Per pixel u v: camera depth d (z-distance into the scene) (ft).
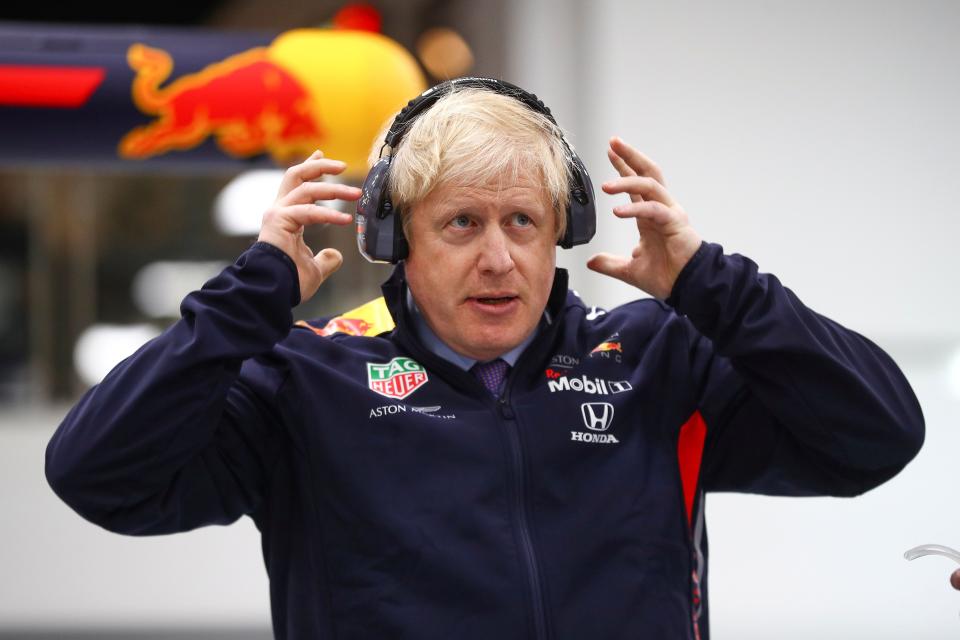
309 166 16.71
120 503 15.75
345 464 16.34
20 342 63.62
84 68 36.01
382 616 15.83
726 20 48.21
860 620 48.52
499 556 15.94
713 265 16.55
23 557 51.21
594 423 17.04
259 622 48.93
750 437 18.03
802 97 48.60
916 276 49.32
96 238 64.18
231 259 64.85
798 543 49.01
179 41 37.01
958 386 49.49
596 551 16.35
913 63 48.96
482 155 15.67
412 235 16.46
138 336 64.59
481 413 16.83
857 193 48.93
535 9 49.57
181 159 37.55
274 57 36.94
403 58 38.32
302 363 16.93
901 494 49.47
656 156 48.01
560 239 17.22
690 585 17.13
